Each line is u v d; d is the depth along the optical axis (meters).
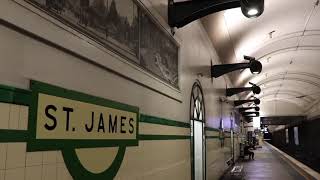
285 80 34.00
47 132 2.64
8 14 2.25
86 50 3.24
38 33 2.54
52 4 2.75
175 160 6.52
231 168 18.64
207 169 10.44
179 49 7.12
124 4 4.25
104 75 3.67
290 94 42.41
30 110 2.45
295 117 47.94
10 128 2.25
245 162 23.12
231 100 20.70
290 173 16.33
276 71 28.25
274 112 48.97
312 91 34.78
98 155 3.43
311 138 35.97
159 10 5.73
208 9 6.22
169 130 6.18
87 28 3.32
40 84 2.57
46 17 2.64
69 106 2.95
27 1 2.43
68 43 2.93
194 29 8.84
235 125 23.86
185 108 7.57
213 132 12.09
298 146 45.25
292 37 17.98
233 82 21.47
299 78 31.69
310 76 29.55
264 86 35.59
